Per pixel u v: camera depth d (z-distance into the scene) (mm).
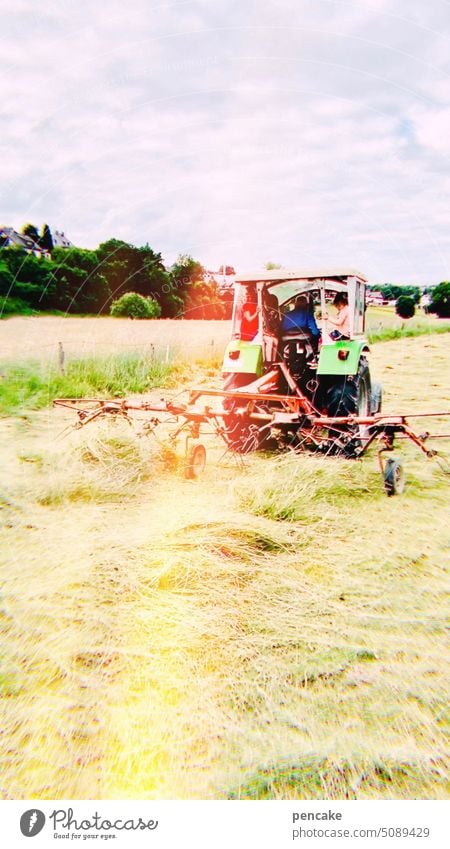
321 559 3176
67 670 2258
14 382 8602
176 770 1856
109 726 2002
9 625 2531
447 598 2793
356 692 2148
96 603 2703
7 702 2094
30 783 1812
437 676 2232
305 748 1916
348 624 2566
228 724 2008
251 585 2869
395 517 3850
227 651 2375
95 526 3572
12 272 28344
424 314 25172
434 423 6863
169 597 2750
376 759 1881
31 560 3107
